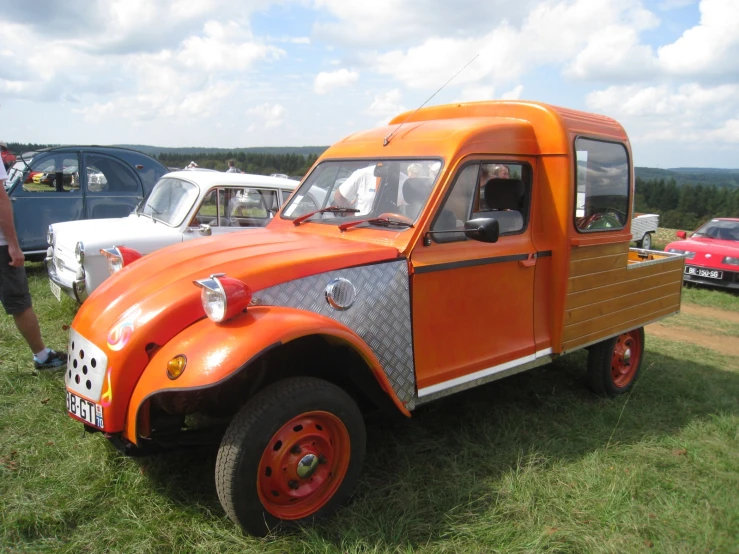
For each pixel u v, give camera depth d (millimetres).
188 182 6852
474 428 3963
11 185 8453
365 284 3076
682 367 5992
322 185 4152
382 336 3102
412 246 3256
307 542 2621
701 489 3354
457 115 4473
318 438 2773
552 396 4699
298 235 3660
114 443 2775
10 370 4434
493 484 3248
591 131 4125
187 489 3031
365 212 3678
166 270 3047
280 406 2568
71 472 3109
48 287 7574
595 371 4746
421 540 2732
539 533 2812
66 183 8875
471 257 3486
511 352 3803
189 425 3354
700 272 10859
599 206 4254
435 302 3342
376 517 2850
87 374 2785
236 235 3725
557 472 3443
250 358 2404
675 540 2855
